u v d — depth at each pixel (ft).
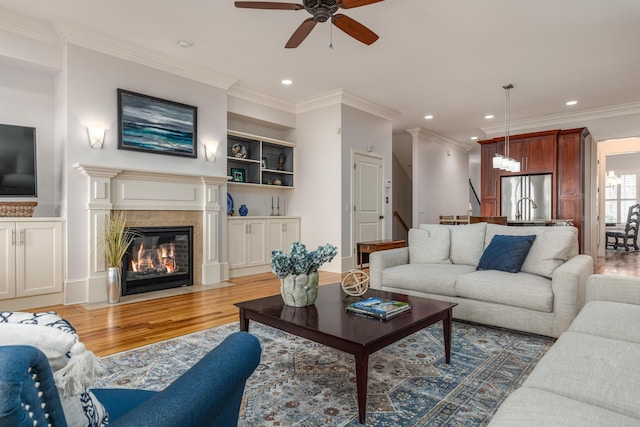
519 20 11.84
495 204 24.91
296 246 7.83
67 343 2.07
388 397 6.24
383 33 12.70
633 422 3.07
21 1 10.74
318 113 20.07
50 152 13.43
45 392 1.78
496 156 18.94
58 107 13.07
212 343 8.87
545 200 22.75
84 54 12.68
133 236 13.87
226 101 16.98
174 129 14.93
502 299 9.25
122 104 13.47
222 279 16.66
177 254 15.42
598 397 3.58
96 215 12.74
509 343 8.74
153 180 14.32
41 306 12.00
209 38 13.02
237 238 17.80
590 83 17.52
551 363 4.29
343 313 7.18
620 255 27.04
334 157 19.36
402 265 11.93
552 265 9.53
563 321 8.48
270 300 8.26
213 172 16.39
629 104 20.88
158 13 11.39
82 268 12.61
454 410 5.82
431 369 7.34
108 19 11.75
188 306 12.37
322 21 9.38
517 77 16.81
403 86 18.02
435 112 22.57
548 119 23.79
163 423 2.05
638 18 11.71
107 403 3.43
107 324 10.39
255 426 5.41
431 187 28.96
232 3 10.84
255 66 15.53
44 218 11.98
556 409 3.25
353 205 19.94
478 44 13.50
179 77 15.23
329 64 15.33
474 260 11.46
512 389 6.49
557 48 13.83
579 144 21.88
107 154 13.19
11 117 12.64
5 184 12.39
